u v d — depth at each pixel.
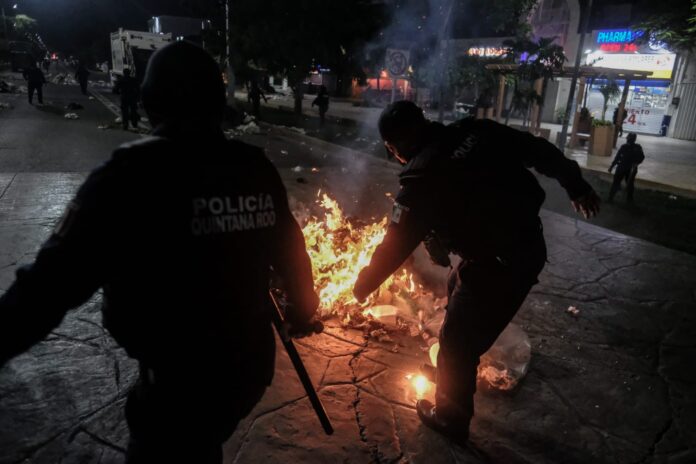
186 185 1.37
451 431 2.71
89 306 3.98
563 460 2.71
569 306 4.62
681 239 7.16
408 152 2.44
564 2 23.83
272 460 2.55
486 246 2.32
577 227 7.37
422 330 3.90
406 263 4.91
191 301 1.40
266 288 1.61
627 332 4.19
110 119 16.81
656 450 2.83
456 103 23.31
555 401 3.21
